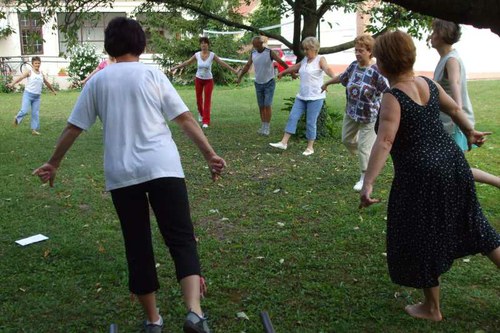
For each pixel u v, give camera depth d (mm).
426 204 3316
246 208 6113
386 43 3396
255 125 12047
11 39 25203
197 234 5309
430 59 24406
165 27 23016
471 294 3986
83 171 7867
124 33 3232
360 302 3893
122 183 3102
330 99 16828
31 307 3910
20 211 6094
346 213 5852
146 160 3086
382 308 3801
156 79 3197
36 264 4633
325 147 9414
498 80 20281
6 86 22250
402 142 3385
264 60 10320
